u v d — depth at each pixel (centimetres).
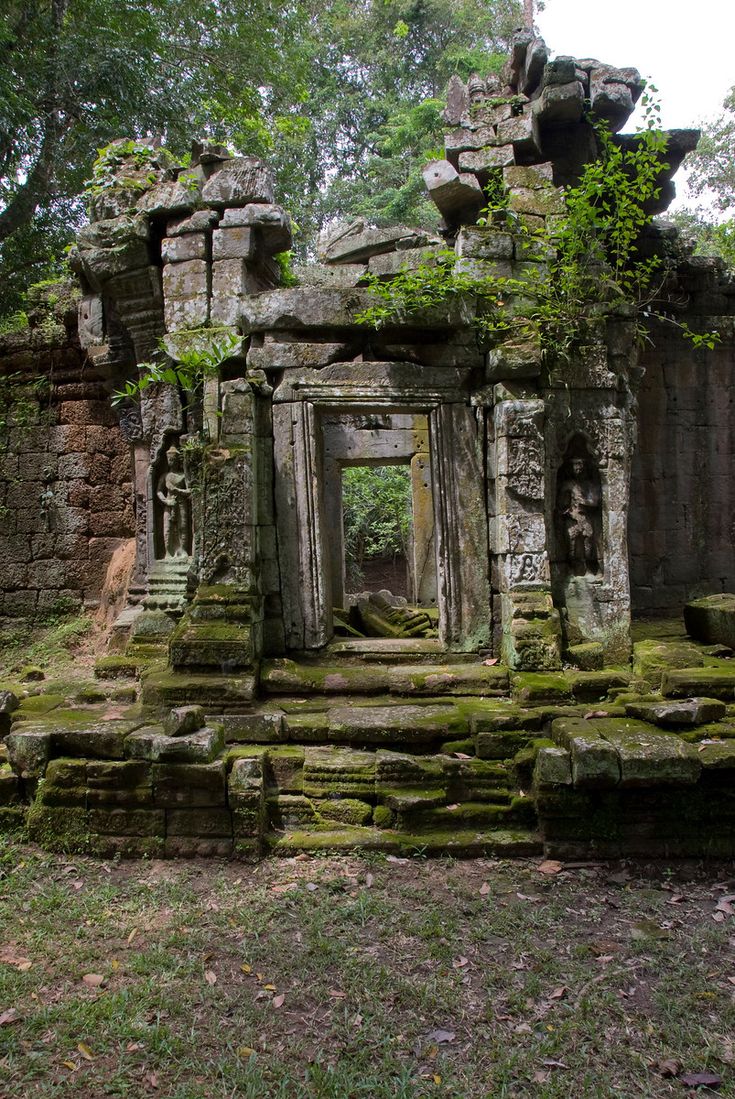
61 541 1041
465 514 666
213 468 625
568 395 662
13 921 411
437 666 650
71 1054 310
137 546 884
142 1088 292
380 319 638
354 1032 324
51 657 943
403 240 948
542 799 482
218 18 1462
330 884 451
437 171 754
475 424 670
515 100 766
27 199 1255
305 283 966
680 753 468
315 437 666
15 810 504
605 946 390
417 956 381
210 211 745
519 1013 337
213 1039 320
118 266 777
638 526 1005
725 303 1029
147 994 346
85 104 1259
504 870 474
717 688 571
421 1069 303
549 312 648
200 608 611
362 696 614
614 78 772
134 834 489
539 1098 287
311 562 664
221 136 1467
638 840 485
